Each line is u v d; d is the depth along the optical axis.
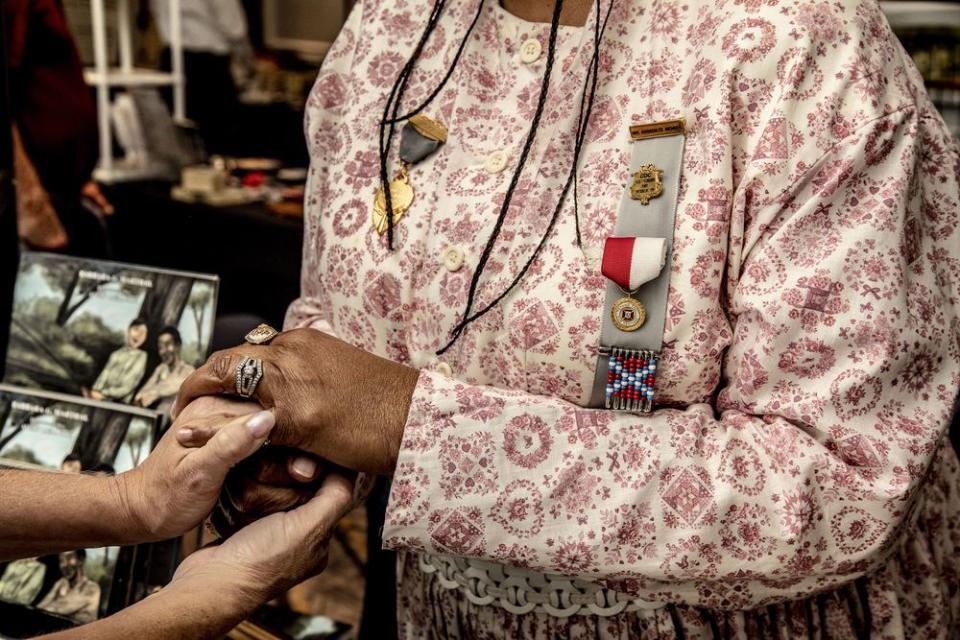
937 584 1.05
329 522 0.95
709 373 0.94
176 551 1.14
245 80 4.64
